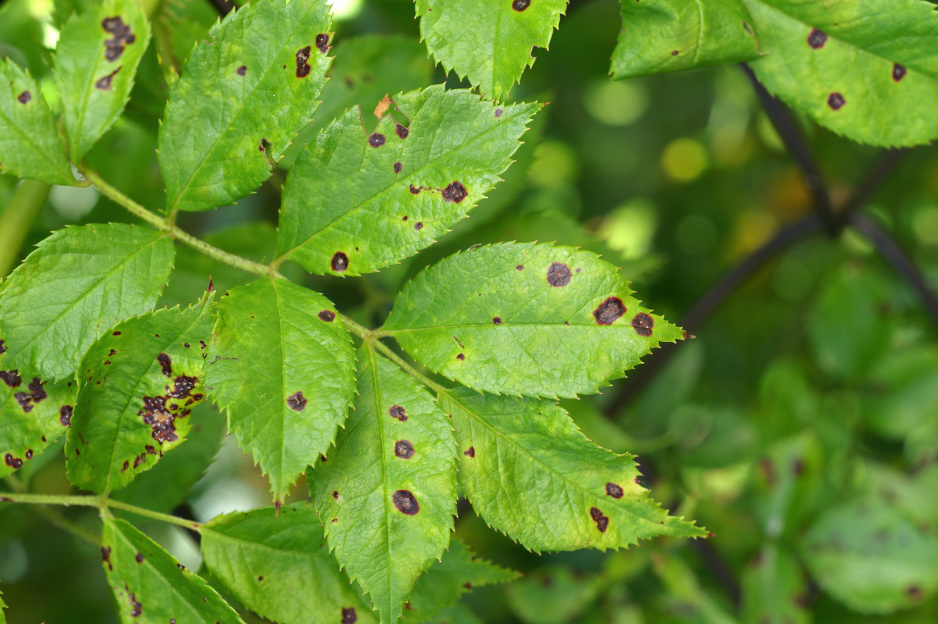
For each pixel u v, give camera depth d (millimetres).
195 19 580
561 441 521
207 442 566
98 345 514
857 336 711
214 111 522
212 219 667
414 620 533
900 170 977
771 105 614
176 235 525
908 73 535
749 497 657
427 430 517
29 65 605
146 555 523
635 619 636
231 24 520
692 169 1158
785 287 1063
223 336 506
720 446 703
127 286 520
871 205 971
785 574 633
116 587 522
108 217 598
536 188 1010
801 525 644
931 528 637
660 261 584
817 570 637
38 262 517
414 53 585
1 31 608
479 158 517
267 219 650
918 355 701
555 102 1132
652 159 1171
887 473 660
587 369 514
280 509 528
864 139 538
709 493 687
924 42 533
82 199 626
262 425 501
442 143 518
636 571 632
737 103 1117
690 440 709
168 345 519
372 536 512
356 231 520
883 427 693
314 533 530
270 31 520
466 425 522
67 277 518
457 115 518
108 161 597
